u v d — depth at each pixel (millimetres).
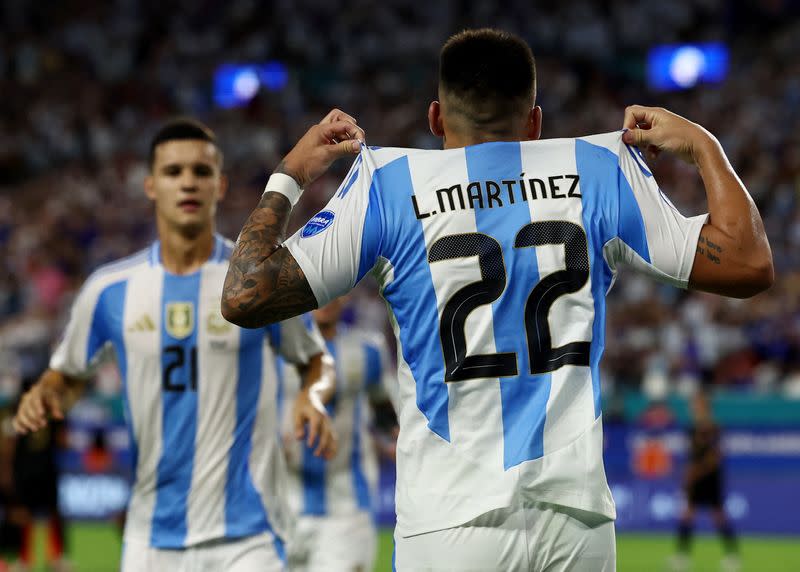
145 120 87250
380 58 94312
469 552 9148
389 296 9664
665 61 88875
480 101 9812
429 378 9406
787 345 53219
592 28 92375
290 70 93750
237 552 15547
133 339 16078
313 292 9477
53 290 64938
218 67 93188
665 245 9555
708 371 52625
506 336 9375
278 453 16234
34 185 79875
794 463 45969
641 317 57156
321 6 97625
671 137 9875
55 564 35531
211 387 15844
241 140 83125
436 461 9328
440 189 9609
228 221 71438
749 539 45188
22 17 96250
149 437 15898
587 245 9539
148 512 15797
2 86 89750
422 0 96750
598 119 82438
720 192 9586
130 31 96625
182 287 16156
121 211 74438
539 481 9164
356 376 24000
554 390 9312
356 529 23812
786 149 73438
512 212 9547
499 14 95250
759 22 90438
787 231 64562
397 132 82125
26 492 35281
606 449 47406
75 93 89438
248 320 9539
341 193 9797
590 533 9266
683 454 46688
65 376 16703
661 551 41812
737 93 81562
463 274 9422
